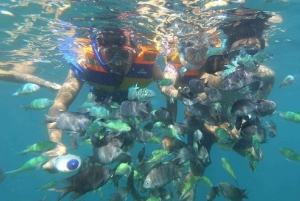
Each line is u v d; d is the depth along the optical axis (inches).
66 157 24.1
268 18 59.4
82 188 22.3
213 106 31.9
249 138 29.7
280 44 92.0
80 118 26.6
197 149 33.3
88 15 49.8
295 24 69.6
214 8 48.2
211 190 32.3
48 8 48.7
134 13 48.5
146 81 44.0
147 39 62.2
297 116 34.9
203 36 61.7
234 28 56.6
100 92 42.6
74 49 72.7
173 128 32.7
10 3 47.6
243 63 32.6
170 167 26.4
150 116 30.4
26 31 61.5
